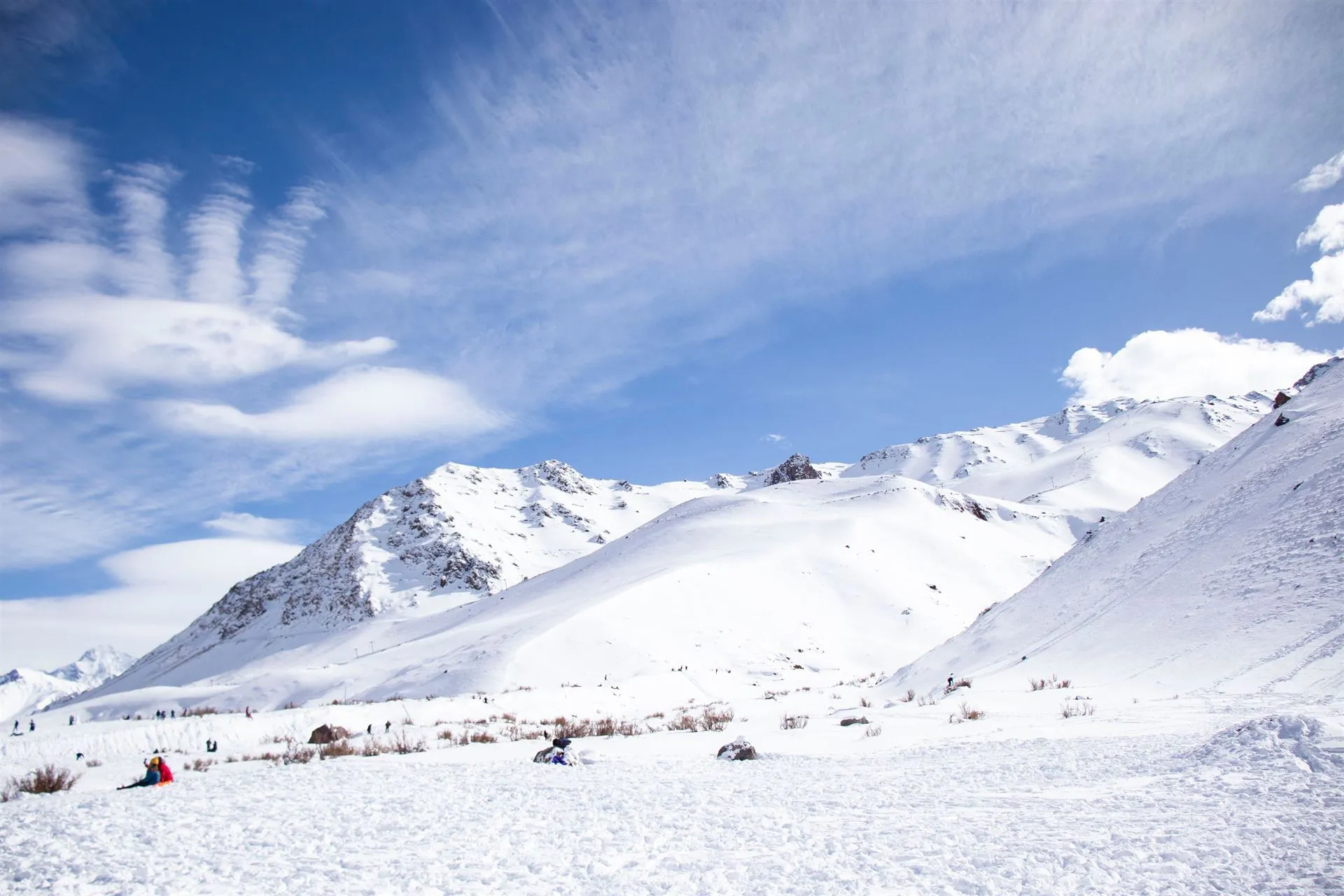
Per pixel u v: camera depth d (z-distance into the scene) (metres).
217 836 10.14
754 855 8.40
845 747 20.55
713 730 30.19
